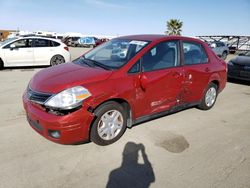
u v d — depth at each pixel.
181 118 4.70
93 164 3.02
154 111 3.95
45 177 2.72
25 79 7.96
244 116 5.02
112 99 3.35
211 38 30.36
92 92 3.11
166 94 4.03
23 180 2.66
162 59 3.97
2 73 9.06
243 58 8.86
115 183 2.68
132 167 2.99
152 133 3.94
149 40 4.00
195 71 4.48
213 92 5.23
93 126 3.25
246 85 8.57
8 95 5.84
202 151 3.46
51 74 3.50
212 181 2.78
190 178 2.82
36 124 3.17
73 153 3.23
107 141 3.44
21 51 10.17
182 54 4.30
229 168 3.06
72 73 3.41
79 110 3.02
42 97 3.06
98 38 43.50
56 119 2.94
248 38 28.80
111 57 3.89
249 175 2.93
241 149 3.57
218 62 5.18
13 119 4.28
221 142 3.77
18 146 3.34
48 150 3.27
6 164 2.92
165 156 3.28
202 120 4.66
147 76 3.66
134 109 3.63
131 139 3.70
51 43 10.89
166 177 2.82
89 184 2.64
